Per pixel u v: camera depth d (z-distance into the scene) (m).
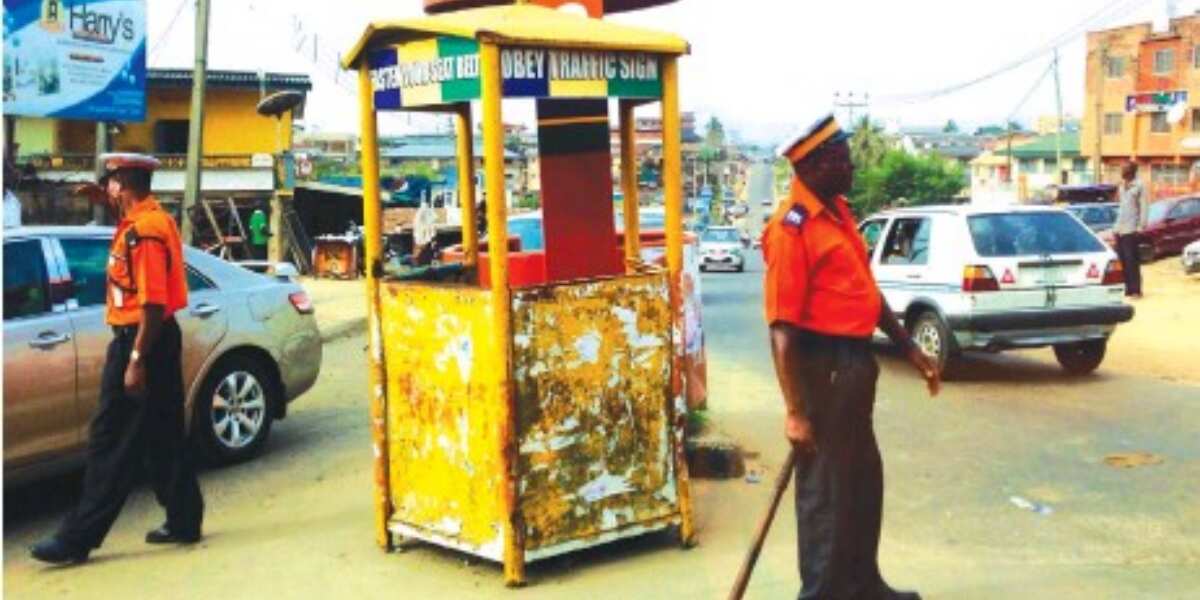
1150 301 17.67
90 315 6.88
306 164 39.75
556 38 4.98
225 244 25.62
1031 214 10.84
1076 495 6.61
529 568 5.39
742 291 24.00
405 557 5.65
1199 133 56.94
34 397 6.50
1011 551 5.60
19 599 5.27
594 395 5.31
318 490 7.04
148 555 5.85
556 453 5.21
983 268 10.34
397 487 5.70
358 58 5.59
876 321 4.49
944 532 5.93
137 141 35.72
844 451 4.44
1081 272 10.55
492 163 4.92
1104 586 5.05
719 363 12.41
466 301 5.17
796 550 5.60
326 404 10.10
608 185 6.15
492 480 5.18
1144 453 7.61
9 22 13.70
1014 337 10.43
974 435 8.27
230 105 36.22
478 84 4.97
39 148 33.12
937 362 10.75
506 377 5.04
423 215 24.81
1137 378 10.69
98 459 5.71
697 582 5.16
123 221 5.70
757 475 7.05
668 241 5.55
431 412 5.44
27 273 6.69
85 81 14.93
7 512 6.86
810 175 4.38
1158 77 59.25
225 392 7.77
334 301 20.50
